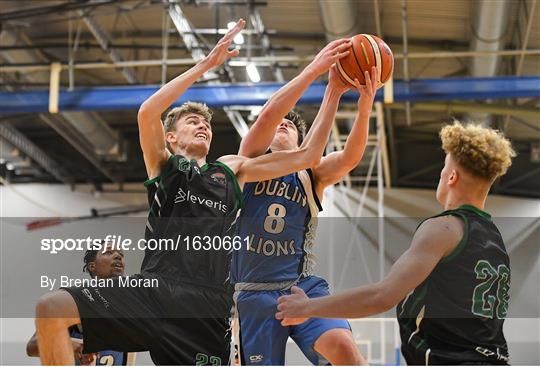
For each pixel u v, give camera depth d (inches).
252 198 241.1
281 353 231.3
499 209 838.5
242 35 616.7
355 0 566.3
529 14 576.1
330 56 228.1
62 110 604.4
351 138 242.7
